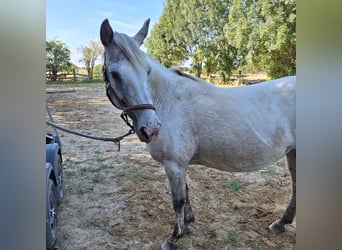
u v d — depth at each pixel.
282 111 1.83
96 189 3.06
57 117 7.02
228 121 1.79
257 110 1.83
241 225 2.38
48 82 19.12
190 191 3.04
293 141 1.89
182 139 1.82
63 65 22.03
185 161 1.87
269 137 1.81
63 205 2.71
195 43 15.57
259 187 3.15
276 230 2.27
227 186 3.17
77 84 17.66
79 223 2.42
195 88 1.88
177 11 16.06
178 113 1.83
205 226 2.35
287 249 2.07
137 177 3.38
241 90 1.96
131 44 1.60
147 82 1.61
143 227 2.37
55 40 21.55
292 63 11.44
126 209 2.65
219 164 1.94
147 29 1.91
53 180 2.28
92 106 8.88
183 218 2.05
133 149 4.53
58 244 2.14
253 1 11.70
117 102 1.68
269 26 11.02
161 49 17.28
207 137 1.83
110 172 3.54
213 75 15.71
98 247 2.11
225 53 14.16
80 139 5.07
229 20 12.82
